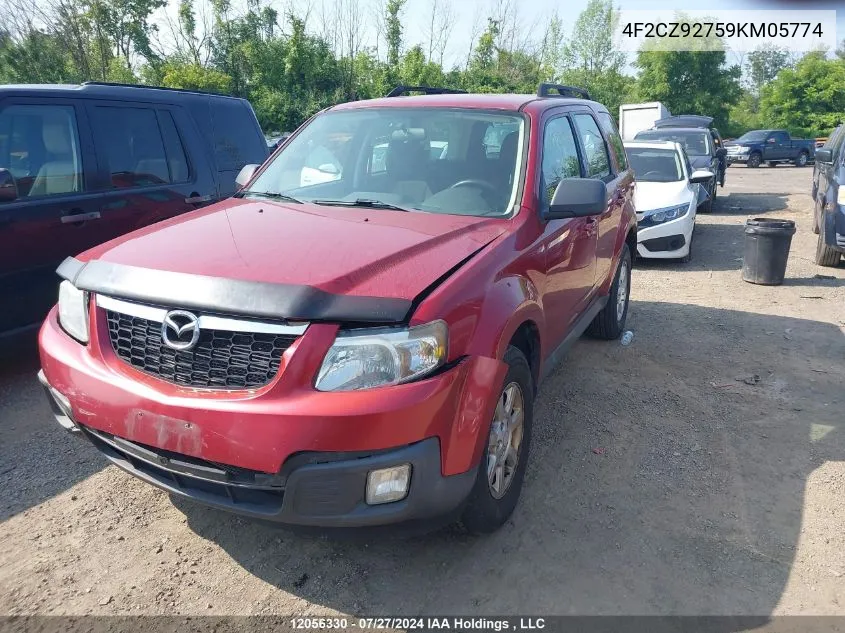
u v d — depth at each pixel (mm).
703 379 5000
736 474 3660
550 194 3713
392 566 2877
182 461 2514
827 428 4219
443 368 2461
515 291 2967
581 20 49312
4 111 4664
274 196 3832
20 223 4598
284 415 2275
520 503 3344
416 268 2621
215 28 35531
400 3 36000
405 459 2354
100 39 30750
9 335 4594
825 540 3086
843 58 53781
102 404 2604
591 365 5258
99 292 2648
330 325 2336
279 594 2709
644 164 10195
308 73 32625
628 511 3291
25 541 3004
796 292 7664
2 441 3900
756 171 29797
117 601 2652
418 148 3816
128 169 5410
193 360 2455
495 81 37812
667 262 9516
